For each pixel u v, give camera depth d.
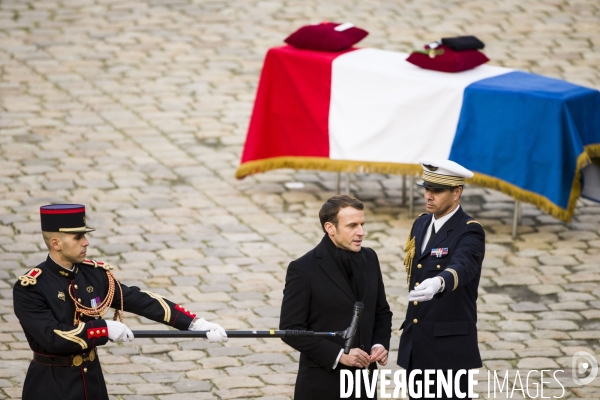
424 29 44.72
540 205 28.08
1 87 39.50
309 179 34.09
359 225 16.95
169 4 48.44
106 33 44.94
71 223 16.81
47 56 42.44
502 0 48.66
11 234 29.00
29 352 23.00
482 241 18.27
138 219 30.27
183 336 16.75
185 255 28.12
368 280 17.42
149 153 34.91
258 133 31.58
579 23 45.88
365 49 32.22
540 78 29.78
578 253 28.67
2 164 33.53
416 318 18.48
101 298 17.36
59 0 48.66
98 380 17.41
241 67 41.88
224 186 32.97
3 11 46.97
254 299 25.78
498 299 25.97
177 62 42.25
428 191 18.41
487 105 28.42
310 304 17.19
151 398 21.16
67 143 35.28
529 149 28.00
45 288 16.84
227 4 48.38
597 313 25.22
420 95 29.30
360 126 30.23
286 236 29.53
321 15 46.78
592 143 28.53
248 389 21.66
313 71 30.80
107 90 39.66
